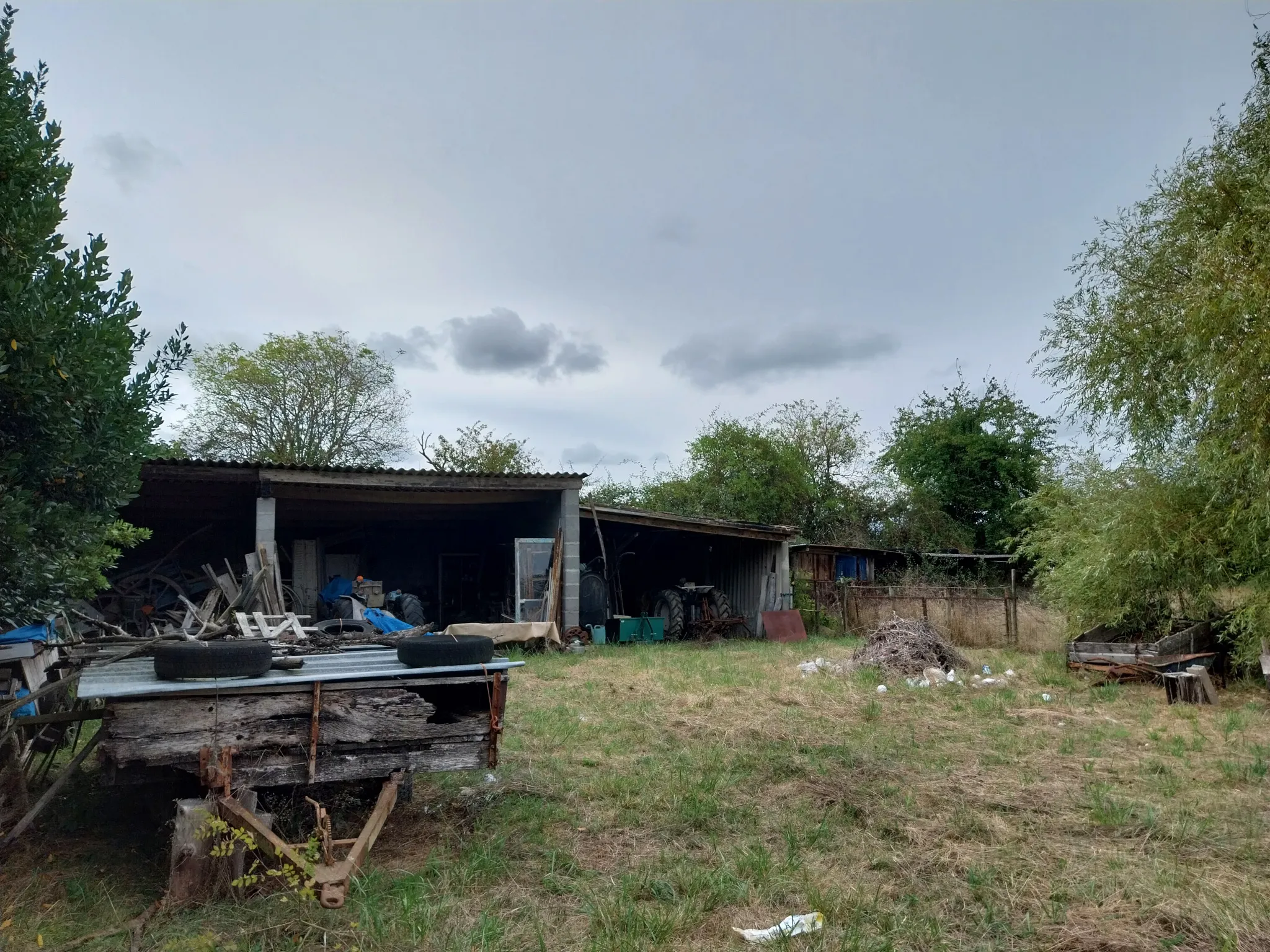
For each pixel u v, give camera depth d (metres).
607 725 7.28
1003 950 3.22
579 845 4.36
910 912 3.54
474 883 3.82
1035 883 3.82
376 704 4.04
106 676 4.08
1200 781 5.55
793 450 27.31
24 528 3.61
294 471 11.94
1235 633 9.52
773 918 3.53
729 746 6.53
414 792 5.18
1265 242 7.55
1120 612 10.45
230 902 3.49
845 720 7.56
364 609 12.80
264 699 3.82
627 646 14.52
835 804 5.00
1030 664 11.34
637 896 3.72
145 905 3.56
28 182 4.02
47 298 3.93
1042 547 12.01
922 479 27.80
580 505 14.88
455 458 28.86
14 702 3.98
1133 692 9.18
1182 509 9.95
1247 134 8.48
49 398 3.84
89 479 4.40
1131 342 9.21
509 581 17.19
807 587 18.14
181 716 3.65
